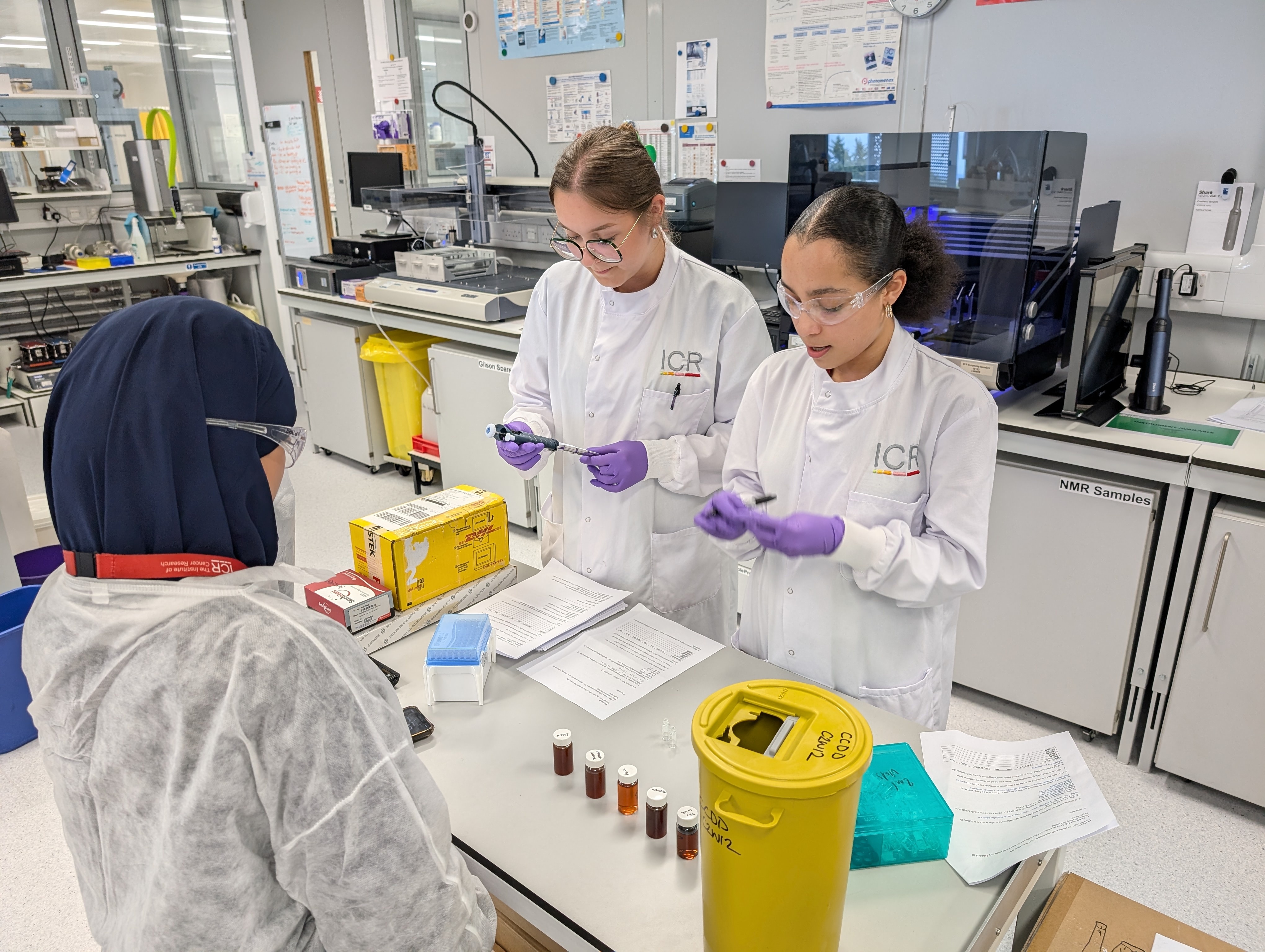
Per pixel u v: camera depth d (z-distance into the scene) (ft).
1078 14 7.43
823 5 8.84
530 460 5.14
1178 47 7.04
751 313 5.11
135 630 2.16
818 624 4.27
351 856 2.22
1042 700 7.26
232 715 2.08
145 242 16.42
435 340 12.44
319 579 2.55
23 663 2.44
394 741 2.35
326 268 12.75
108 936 2.53
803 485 4.29
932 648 4.31
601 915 2.83
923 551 3.82
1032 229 6.51
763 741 2.80
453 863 2.56
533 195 11.48
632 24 10.49
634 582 5.32
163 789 2.17
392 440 13.08
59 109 17.25
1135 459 6.16
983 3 7.88
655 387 5.08
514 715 3.86
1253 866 5.99
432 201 11.98
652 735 3.70
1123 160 7.52
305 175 17.60
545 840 3.15
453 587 4.88
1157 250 7.50
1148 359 6.78
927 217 7.06
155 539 2.28
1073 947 3.57
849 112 9.04
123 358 2.22
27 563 8.25
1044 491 6.75
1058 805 3.24
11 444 7.68
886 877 3.01
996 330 6.93
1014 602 7.16
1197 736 6.48
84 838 2.52
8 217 14.90
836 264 3.41
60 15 17.04
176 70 19.27
